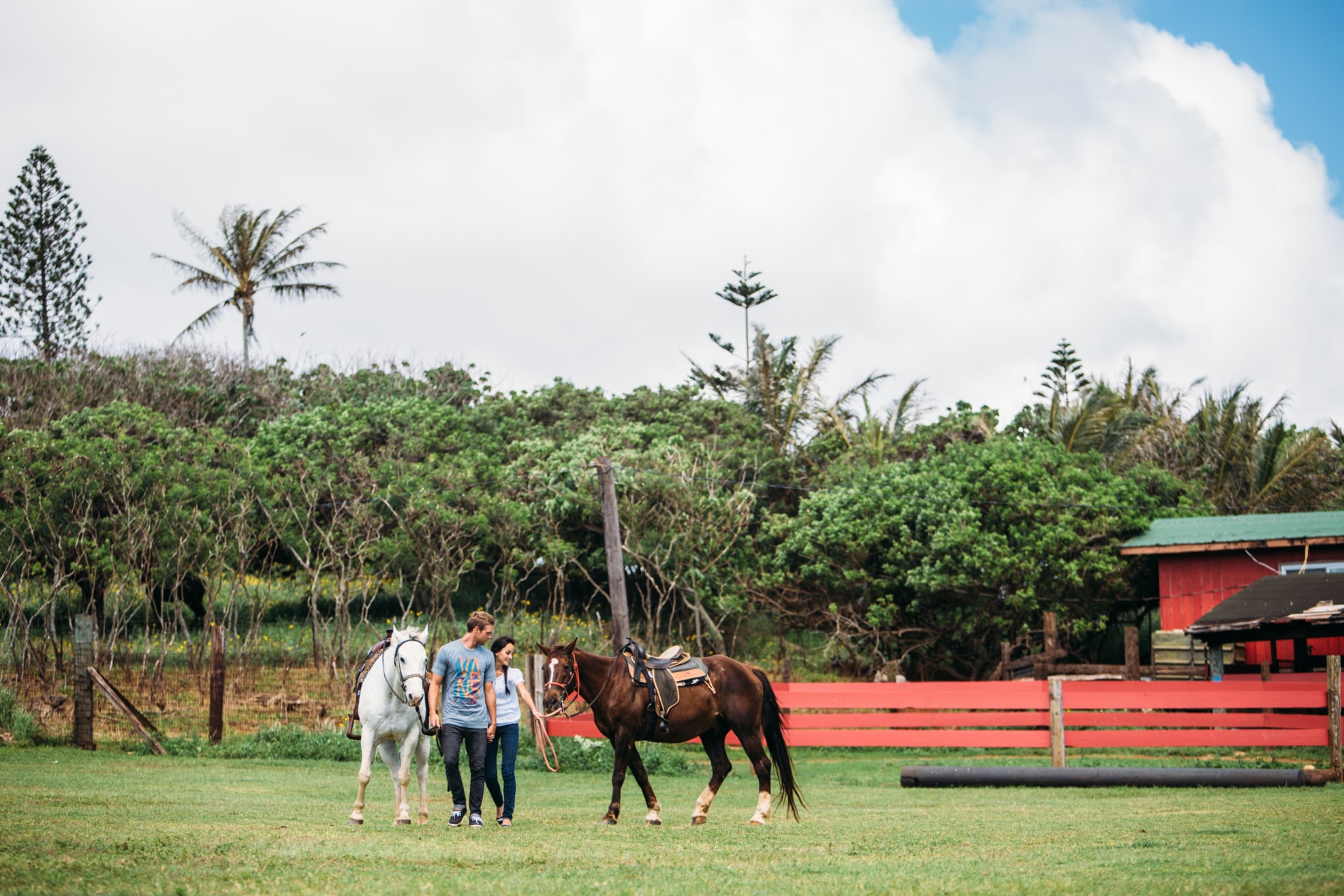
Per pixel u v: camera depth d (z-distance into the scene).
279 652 26.66
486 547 30.73
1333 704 15.22
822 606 30.92
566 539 32.19
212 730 18.56
